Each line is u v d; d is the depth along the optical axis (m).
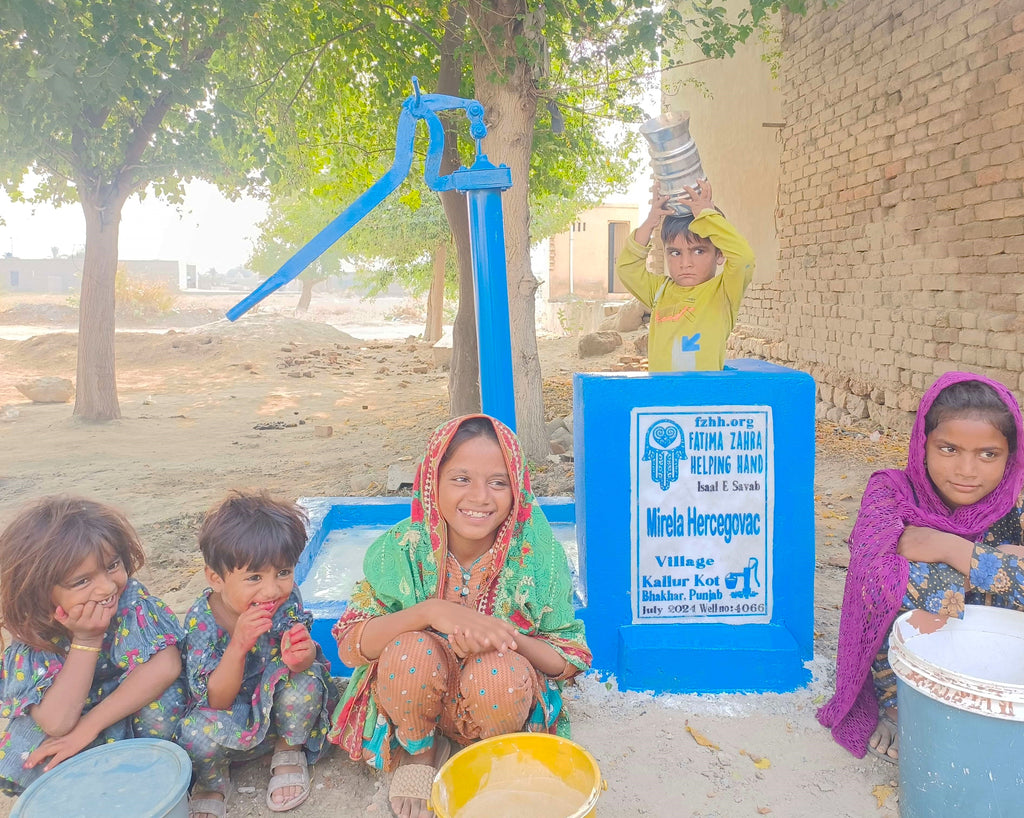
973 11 7.23
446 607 2.35
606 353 15.74
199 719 2.45
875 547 2.67
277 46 9.27
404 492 6.30
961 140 7.45
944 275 7.78
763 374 3.16
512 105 6.60
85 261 10.37
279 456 8.21
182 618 3.90
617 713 3.02
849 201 9.52
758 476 3.20
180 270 71.00
